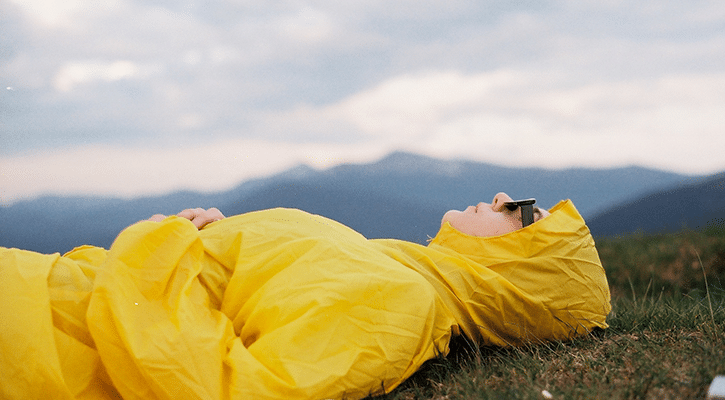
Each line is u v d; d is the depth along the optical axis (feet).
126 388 5.60
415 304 6.59
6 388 5.31
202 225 8.32
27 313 5.56
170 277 6.17
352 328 6.19
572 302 7.76
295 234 7.06
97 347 5.57
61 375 5.38
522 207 8.02
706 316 8.27
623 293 17.56
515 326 7.69
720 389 4.91
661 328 8.07
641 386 5.33
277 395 5.61
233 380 5.70
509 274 7.76
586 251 8.01
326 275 6.44
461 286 7.63
